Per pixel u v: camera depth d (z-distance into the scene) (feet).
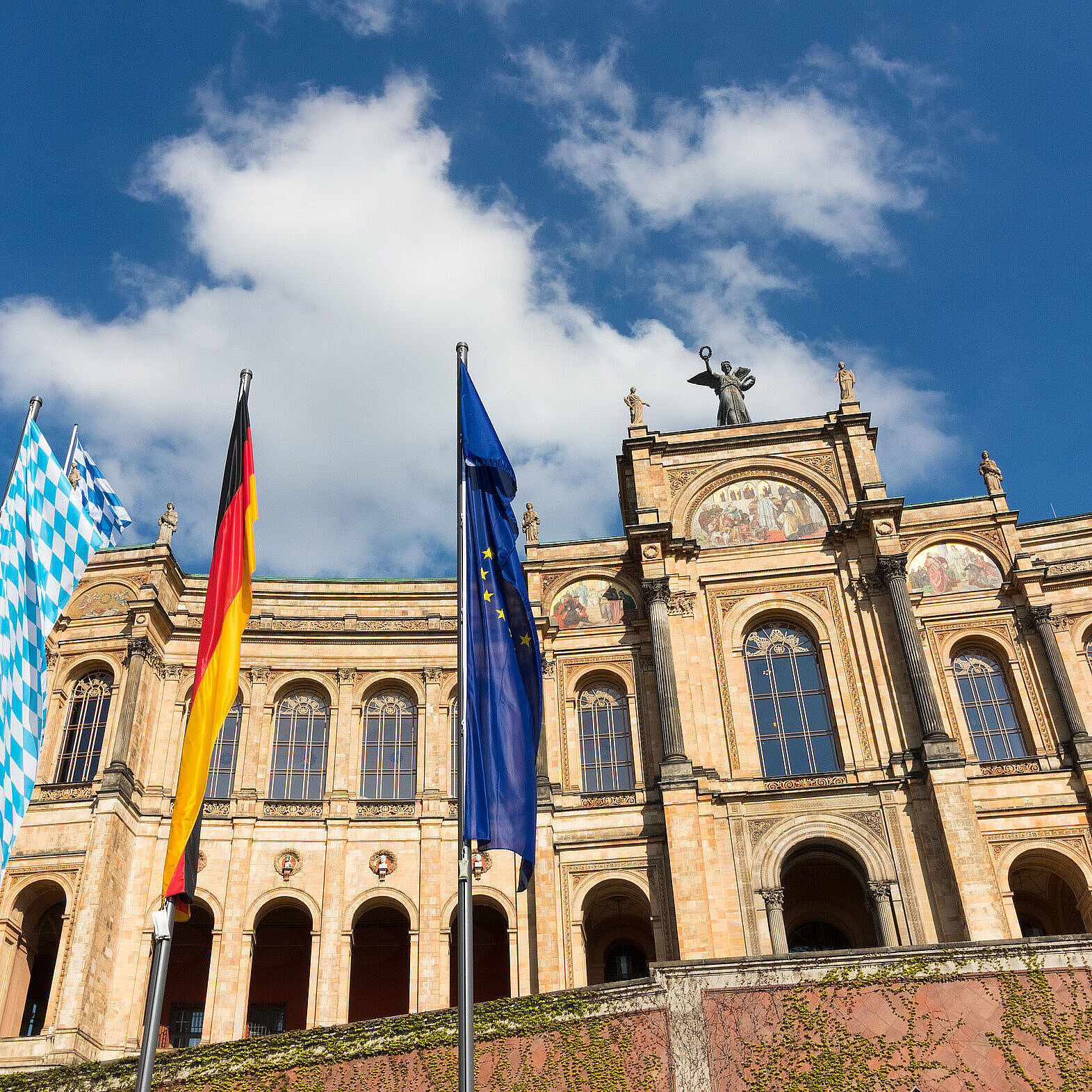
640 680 219.00
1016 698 211.20
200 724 108.99
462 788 102.83
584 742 216.54
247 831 203.21
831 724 210.38
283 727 217.97
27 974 192.75
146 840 200.23
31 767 108.88
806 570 222.28
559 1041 143.54
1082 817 195.62
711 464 236.02
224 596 115.44
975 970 139.44
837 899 213.87
